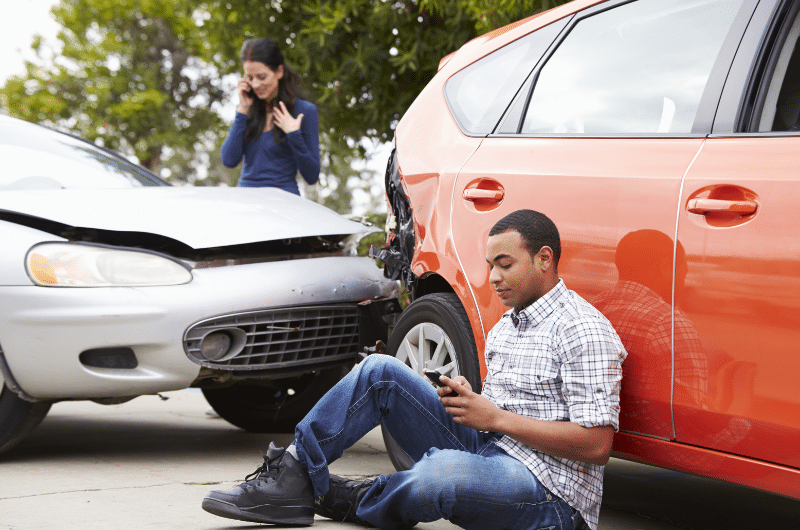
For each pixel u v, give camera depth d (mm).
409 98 7066
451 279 2705
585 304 2068
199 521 2469
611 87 2428
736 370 1858
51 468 3318
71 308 3156
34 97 20141
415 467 2072
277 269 3506
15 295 3193
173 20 19703
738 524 2758
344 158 8227
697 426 1948
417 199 2939
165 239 3467
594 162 2305
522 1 4934
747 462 1860
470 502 1988
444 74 3176
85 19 20641
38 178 3969
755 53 2055
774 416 1784
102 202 3553
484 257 2568
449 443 2277
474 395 1937
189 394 6043
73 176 4102
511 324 2156
